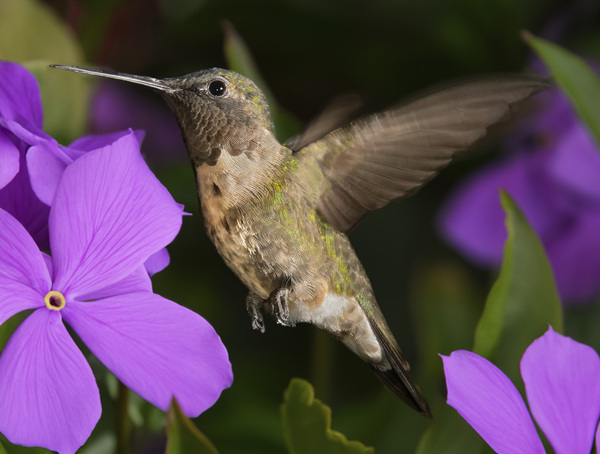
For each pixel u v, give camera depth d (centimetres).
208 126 136
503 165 145
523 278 135
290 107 145
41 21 138
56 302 132
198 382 132
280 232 136
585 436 133
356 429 139
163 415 136
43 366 132
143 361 132
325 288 136
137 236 132
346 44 145
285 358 143
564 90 138
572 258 145
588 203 145
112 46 144
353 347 137
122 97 145
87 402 132
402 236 145
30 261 132
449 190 145
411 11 144
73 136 137
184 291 143
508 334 135
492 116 135
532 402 133
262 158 136
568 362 133
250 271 136
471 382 132
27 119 133
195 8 144
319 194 136
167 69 145
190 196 142
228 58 139
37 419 132
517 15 144
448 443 136
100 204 132
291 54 145
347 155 136
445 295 142
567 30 145
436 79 145
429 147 136
